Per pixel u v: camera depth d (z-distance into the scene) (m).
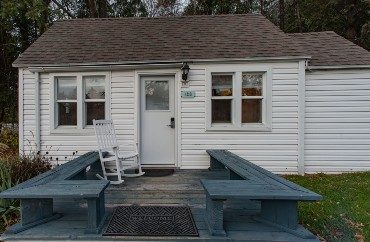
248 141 5.99
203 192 4.22
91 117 6.18
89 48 6.36
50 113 6.06
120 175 4.87
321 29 13.12
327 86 6.04
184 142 6.03
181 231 2.80
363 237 3.10
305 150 6.06
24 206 2.89
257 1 15.45
